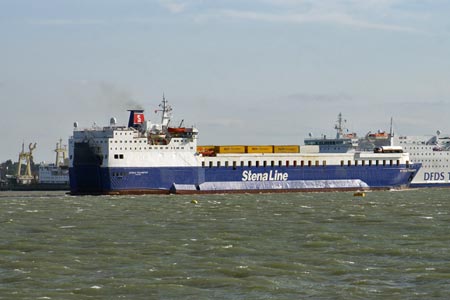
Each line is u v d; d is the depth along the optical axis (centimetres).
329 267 15350
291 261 15975
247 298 12925
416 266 15425
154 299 12900
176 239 19012
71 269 15125
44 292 13250
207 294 13200
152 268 15200
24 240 18912
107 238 19288
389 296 13038
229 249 17362
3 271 14975
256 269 15050
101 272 14850
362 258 16375
